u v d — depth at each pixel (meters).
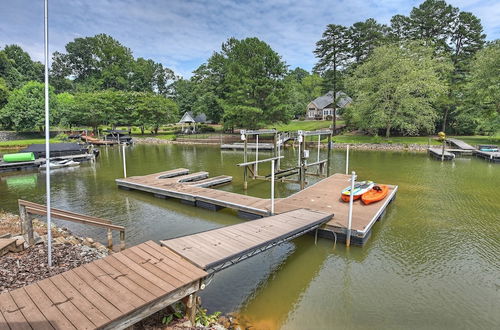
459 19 40.84
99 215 12.00
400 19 42.88
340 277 7.47
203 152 32.94
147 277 5.05
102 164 24.94
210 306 6.21
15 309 4.17
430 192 15.27
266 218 9.11
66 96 62.44
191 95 63.44
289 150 33.31
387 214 12.02
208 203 12.61
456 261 8.25
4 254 6.80
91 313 4.10
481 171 20.77
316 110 60.44
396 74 33.41
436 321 5.89
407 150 32.84
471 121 38.34
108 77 73.38
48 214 6.27
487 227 10.60
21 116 42.78
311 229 8.84
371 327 5.71
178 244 6.54
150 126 52.03
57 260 6.82
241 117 39.88
